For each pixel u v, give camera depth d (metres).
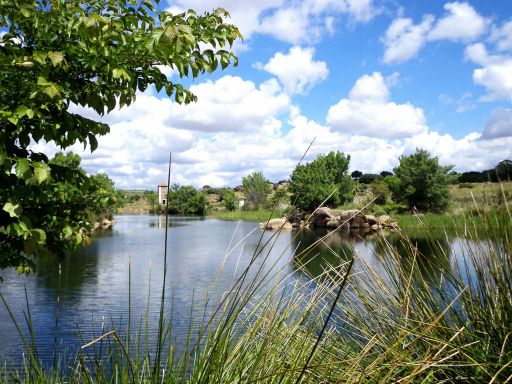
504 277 2.20
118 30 3.02
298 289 2.29
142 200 105.00
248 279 9.67
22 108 2.64
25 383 1.69
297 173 46.06
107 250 22.75
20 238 3.37
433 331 2.11
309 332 1.97
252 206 70.62
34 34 3.17
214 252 21.52
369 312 2.42
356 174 55.19
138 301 10.09
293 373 1.69
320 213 34.06
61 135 3.17
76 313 9.04
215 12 3.50
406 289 2.32
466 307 2.25
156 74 3.57
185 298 9.80
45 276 14.06
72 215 3.73
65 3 3.22
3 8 2.89
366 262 2.58
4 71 2.81
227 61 3.55
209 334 1.74
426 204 33.03
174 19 3.41
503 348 1.83
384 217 17.78
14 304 10.05
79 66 3.29
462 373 1.94
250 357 1.83
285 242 23.47
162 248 23.58
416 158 33.59
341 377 1.73
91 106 3.25
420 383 1.91
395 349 1.94
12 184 2.84
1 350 6.27
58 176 3.17
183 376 1.55
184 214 83.00
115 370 1.58
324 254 12.65
